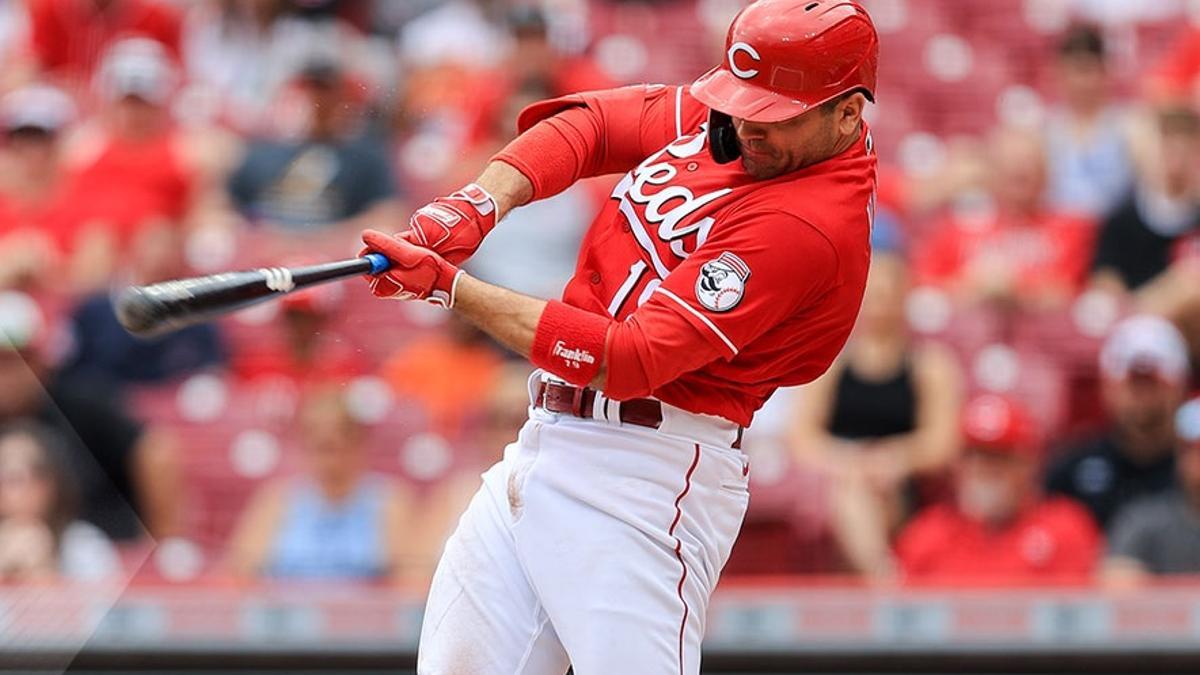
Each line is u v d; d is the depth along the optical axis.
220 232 27.91
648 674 11.84
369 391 25.44
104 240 27.83
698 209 11.69
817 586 22.59
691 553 12.14
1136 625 21.52
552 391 12.26
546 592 12.01
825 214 11.41
